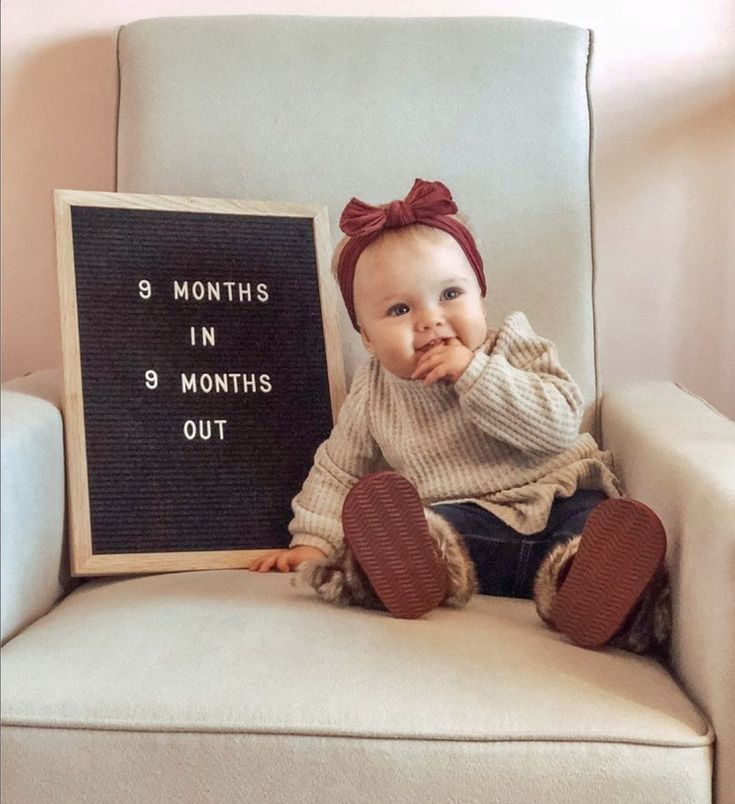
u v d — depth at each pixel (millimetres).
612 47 1425
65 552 1070
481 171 1269
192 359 1169
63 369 1106
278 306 1219
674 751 751
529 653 845
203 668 798
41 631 886
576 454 1105
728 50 1420
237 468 1157
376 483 926
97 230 1167
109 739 757
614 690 796
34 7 1418
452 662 815
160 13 1421
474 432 1102
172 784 756
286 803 752
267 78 1277
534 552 1044
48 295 1469
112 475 1107
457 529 1052
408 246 1070
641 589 870
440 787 745
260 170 1271
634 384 1312
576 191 1274
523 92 1277
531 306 1256
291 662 807
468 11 1419
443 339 1070
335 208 1271
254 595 972
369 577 928
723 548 782
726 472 875
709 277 1461
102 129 1440
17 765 759
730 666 771
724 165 1439
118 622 889
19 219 1459
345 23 1297
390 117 1273
